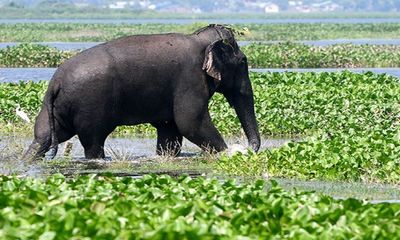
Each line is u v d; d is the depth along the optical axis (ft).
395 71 424.46
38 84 291.58
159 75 193.47
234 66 200.85
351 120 229.04
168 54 194.59
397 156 176.76
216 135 199.93
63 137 193.77
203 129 198.39
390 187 169.07
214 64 196.85
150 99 194.08
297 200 132.77
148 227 115.34
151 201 131.75
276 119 234.58
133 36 195.83
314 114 239.71
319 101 249.14
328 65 452.76
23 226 114.73
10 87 287.07
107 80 189.78
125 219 118.73
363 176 173.88
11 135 224.53
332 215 122.83
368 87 281.13
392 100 256.52
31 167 187.73
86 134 191.62
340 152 180.65
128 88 191.93
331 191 164.76
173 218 121.08
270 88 281.95
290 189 165.27
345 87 281.13
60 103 190.90
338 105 245.24
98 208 125.29
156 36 196.54
